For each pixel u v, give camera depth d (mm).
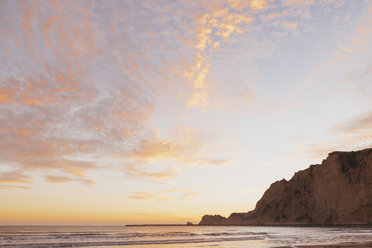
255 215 189625
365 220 111750
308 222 138875
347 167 130250
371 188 116062
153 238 51625
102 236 56156
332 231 81375
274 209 172625
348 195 123438
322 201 137250
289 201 162750
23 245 37344
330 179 135625
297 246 35156
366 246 34750
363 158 126125
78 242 41625
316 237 53562
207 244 39281
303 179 161625
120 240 45969
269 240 46906
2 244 38469
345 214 120750
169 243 41094
